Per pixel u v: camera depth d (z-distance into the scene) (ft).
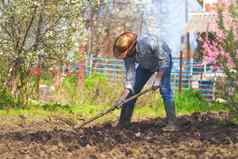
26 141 29.76
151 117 46.21
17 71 55.77
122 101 33.17
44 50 55.93
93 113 50.85
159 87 32.71
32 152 26.73
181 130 33.35
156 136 30.89
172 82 75.00
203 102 56.75
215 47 32.35
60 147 27.55
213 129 33.19
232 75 31.89
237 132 31.17
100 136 30.68
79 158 25.31
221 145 27.58
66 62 57.41
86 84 63.10
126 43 32.35
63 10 55.11
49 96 63.26
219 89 32.60
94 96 62.13
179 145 27.81
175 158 24.97
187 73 77.87
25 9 53.98
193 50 94.27
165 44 32.14
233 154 25.27
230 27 31.37
